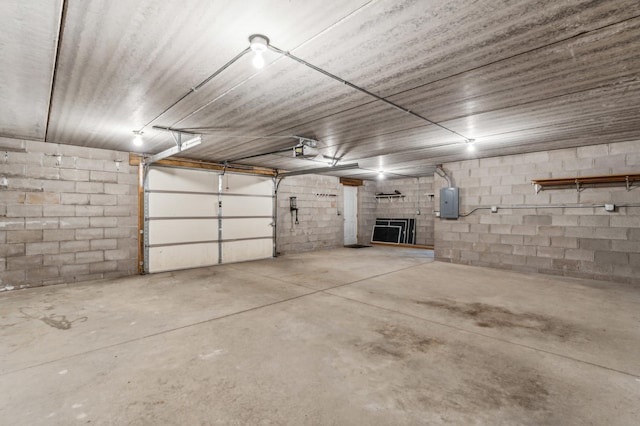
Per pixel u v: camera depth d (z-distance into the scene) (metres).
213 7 1.63
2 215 4.31
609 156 4.83
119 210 5.28
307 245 8.55
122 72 2.41
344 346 2.57
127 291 4.32
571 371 2.19
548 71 2.44
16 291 4.33
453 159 6.39
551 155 5.38
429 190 9.50
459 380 2.07
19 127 3.89
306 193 8.52
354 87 2.73
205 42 1.99
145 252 5.50
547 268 5.43
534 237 5.58
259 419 1.68
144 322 3.11
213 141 4.75
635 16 1.74
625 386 2.00
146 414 1.72
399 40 1.98
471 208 6.38
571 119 3.64
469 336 2.78
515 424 1.64
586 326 3.02
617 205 4.79
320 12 1.68
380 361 2.32
